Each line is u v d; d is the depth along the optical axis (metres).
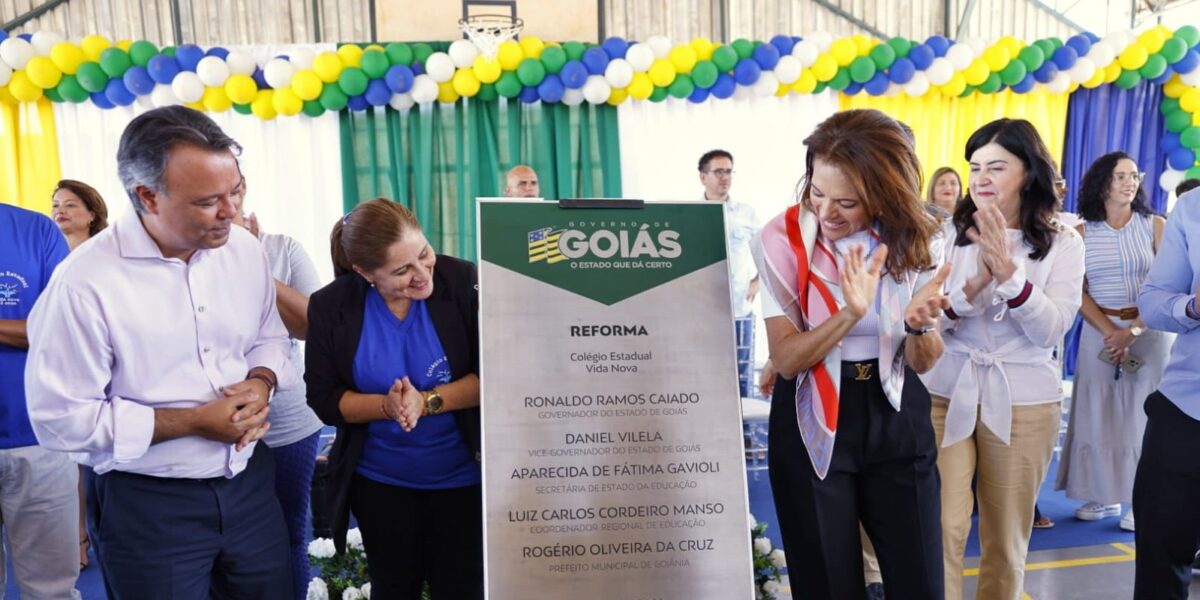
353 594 2.31
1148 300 2.00
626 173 6.01
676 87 5.36
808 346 1.60
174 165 1.39
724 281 1.85
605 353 1.79
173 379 1.57
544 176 5.88
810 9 6.78
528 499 1.74
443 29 6.36
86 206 3.15
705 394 1.81
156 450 1.55
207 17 6.28
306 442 2.30
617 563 1.75
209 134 1.46
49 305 1.47
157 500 1.56
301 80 5.01
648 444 1.78
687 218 1.87
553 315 1.79
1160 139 6.12
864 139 1.55
